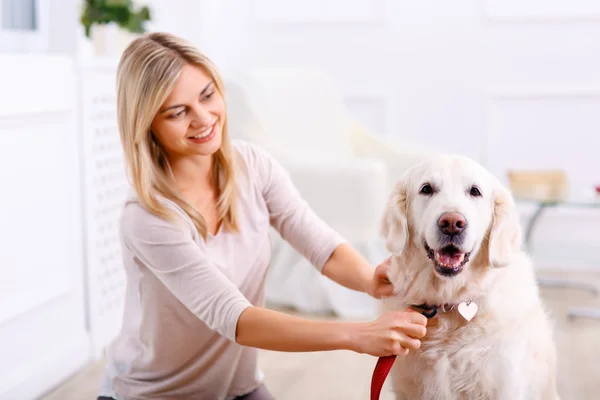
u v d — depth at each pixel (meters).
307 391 2.49
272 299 3.47
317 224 1.92
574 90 4.25
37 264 2.40
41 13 3.31
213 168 1.82
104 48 3.35
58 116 2.53
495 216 1.62
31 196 2.36
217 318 1.60
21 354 2.33
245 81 3.71
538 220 4.29
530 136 4.36
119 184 3.03
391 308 1.72
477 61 4.36
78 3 3.42
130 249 1.74
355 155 3.93
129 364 1.89
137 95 1.64
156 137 1.73
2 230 2.20
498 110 4.37
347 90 4.50
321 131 3.93
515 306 1.61
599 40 4.23
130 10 3.27
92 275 2.79
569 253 3.37
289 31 4.54
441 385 1.58
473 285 1.59
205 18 4.48
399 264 1.68
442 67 4.40
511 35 4.30
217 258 1.78
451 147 4.45
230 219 1.80
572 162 4.34
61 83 2.55
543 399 1.67
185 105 1.66
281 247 3.48
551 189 3.56
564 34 4.25
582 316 3.30
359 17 4.45
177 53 1.67
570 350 2.88
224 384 1.93
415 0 4.37
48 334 2.50
